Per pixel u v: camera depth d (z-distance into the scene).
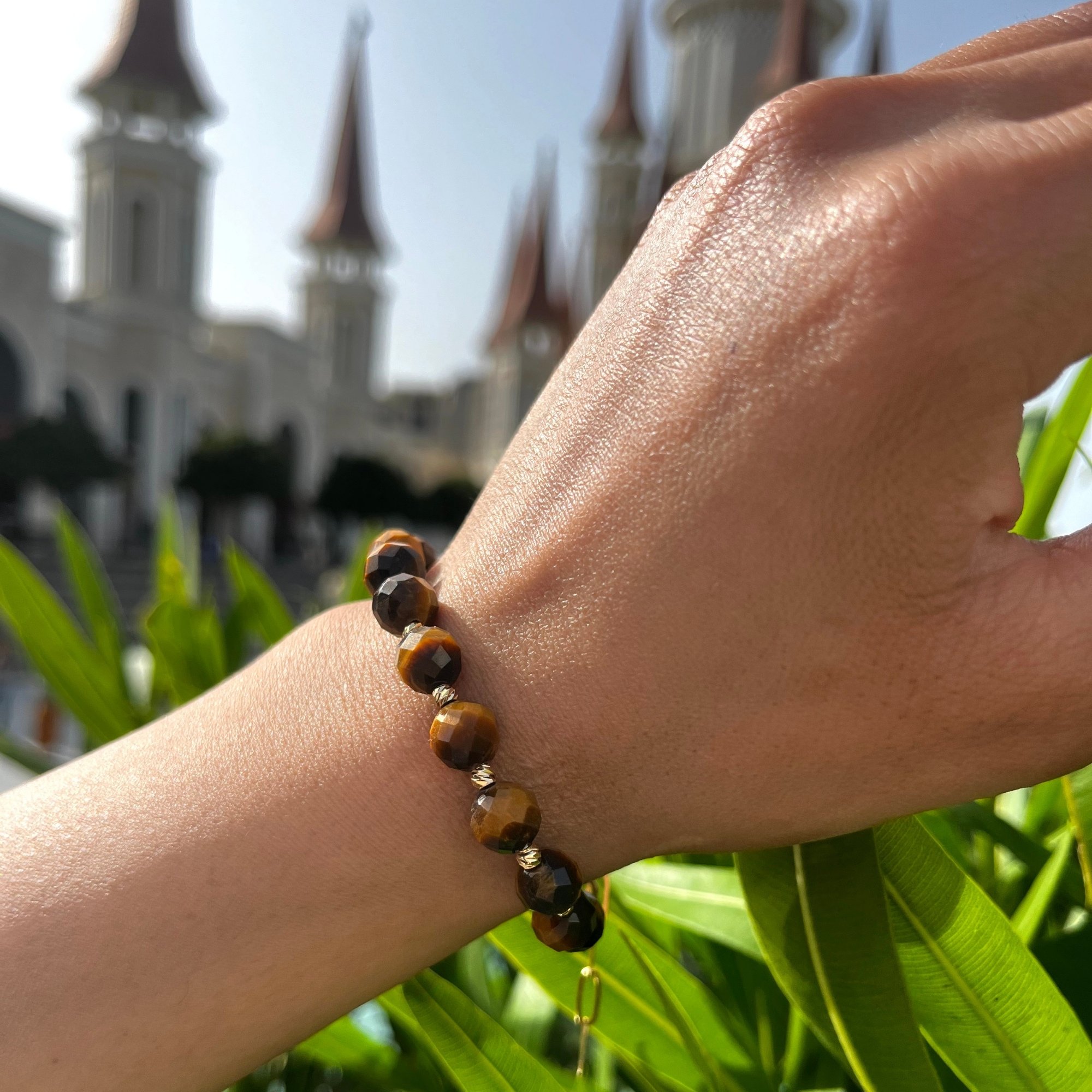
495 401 13.44
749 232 0.12
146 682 0.40
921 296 0.11
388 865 0.13
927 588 0.12
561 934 0.14
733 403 0.12
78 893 0.13
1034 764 0.12
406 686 0.14
